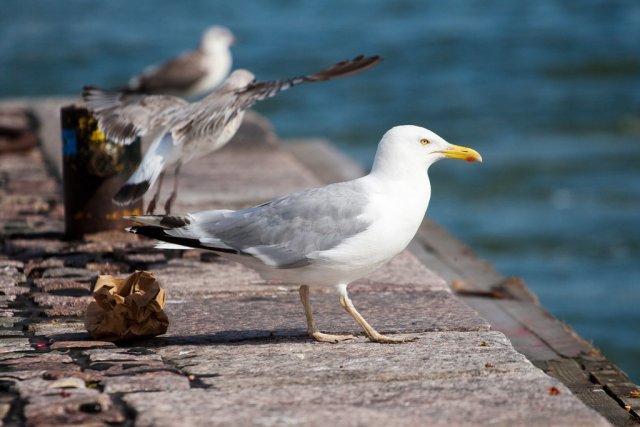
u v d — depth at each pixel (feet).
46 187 53.52
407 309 32.91
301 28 188.03
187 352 28.27
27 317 31.96
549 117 132.26
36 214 47.65
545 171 107.04
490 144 120.37
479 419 22.84
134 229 28.17
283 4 213.87
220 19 201.16
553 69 155.74
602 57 160.66
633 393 29.58
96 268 37.93
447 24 186.29
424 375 25.99
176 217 28.43
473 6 202.49
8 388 25.27
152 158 35.86
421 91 145.18
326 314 32.42
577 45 168.04
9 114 76.48
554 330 36.14
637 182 102.06
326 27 187.42
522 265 78.38
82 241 42.22
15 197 50.75
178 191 53.31
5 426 22.84
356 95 143.23
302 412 23.21
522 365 26.73
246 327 30.89
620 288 71.87
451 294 34.96
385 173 29.04
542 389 24.82
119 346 28.96
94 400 23.85
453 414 23.13
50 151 62.34
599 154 114.42
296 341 29.53
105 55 174.60
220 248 28.17
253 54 168.35
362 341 29.32
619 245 82.43
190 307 33.22
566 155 114.01
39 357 27.63
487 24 185.68
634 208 92.94
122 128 35.04
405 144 28.91
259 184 55.47
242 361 27.35
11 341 29.45
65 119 42.09
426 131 29.14
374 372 26.20
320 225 28.17
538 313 38.42
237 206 50.08
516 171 106.93
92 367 26.78
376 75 154.20
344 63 30.94
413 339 29.19
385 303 33.65
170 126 34.22
